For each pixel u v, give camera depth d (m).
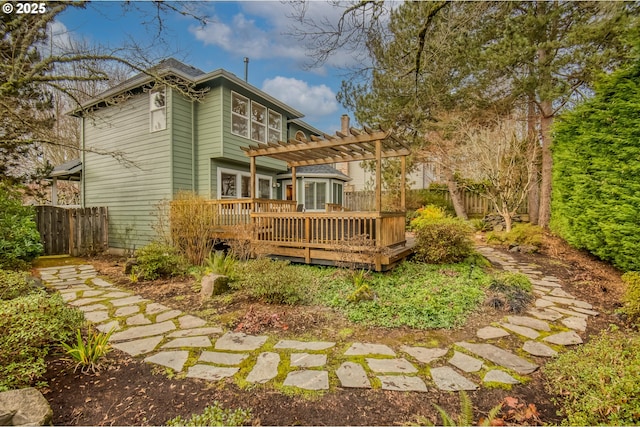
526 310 4.04
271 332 3.44
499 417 2.07
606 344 2.53
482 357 2.86
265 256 6.22
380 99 11.34
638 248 4.57
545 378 2.51
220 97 9.27
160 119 9.12
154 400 2.25
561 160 6.84
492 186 10.57
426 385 2.43
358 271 5.46
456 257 6.37
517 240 8.27
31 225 7.02
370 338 3.28
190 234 7.24
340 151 7.41
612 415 1.87
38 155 9.46
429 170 14.94
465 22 5.25
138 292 5.10
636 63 4.59
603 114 5.05
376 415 2.10
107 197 10.47
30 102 7.88
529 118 10.17
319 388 2.38
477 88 9.56
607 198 5.07
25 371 2.29
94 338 2.92
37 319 2.68
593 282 5.01
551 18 7.49
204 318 3.89
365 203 15.89
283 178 13.37
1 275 3.93
